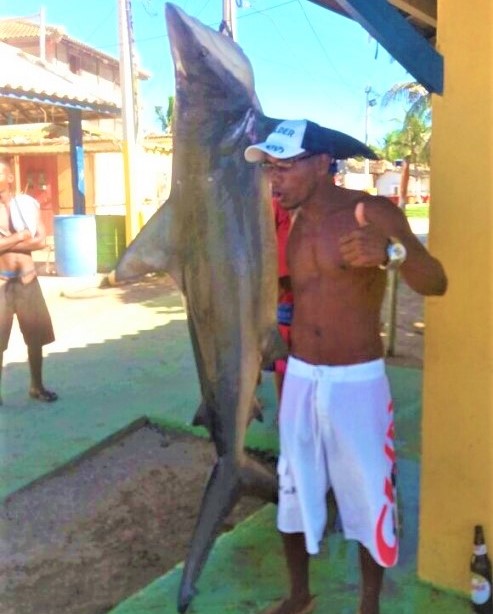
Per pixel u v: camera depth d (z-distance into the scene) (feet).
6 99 51.72
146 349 28.37
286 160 8.63
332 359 8.81
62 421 19.85
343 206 8.75
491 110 9.39
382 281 8.97
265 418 18.99
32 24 128.98
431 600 10.45
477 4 9.34
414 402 20.26
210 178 9.62
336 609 10.54
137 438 19.30
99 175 83.61
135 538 14.30
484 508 10.09
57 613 11.91
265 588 11.12
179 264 10.28
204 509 10.38
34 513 15.33
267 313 10.12
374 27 8.73
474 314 9.85
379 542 8.91
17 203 20.45
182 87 9.41
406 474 15.01
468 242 9.77
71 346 29.55
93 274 52.70
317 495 9.17
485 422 9.95
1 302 20.56
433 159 9.93
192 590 10.33
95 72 139.54
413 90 79.61
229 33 10.12
